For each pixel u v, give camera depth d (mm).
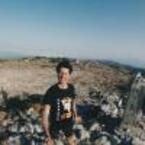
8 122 11305
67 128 7258
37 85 18172
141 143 10016
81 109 12812
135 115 11234
